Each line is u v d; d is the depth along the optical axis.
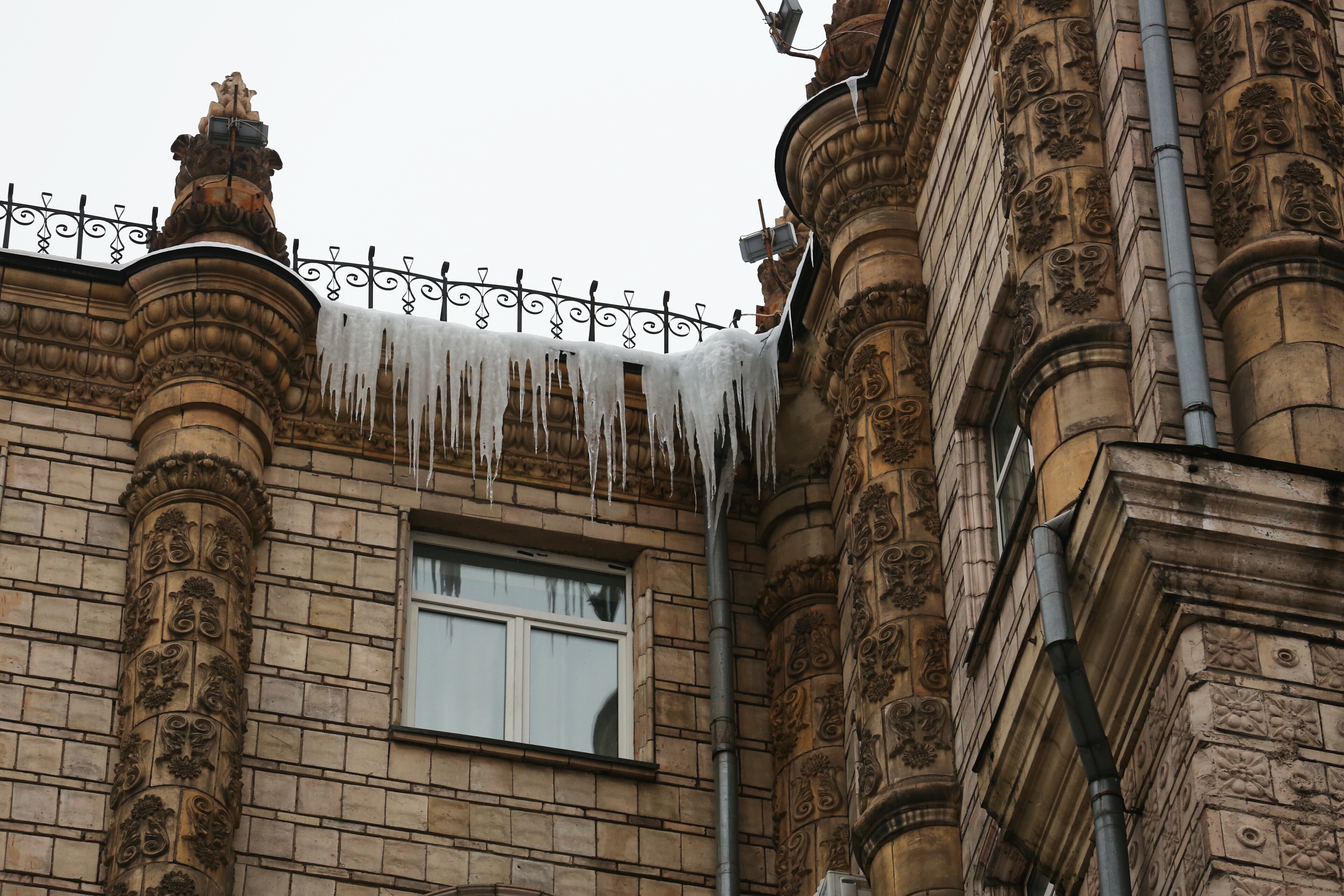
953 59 29.80
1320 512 20.98
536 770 30.58
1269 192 23.47
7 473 30.94
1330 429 22.03
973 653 26.41
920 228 31.00
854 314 30.69
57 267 32.00
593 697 31.97
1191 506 20.89
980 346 28.08
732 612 32.41
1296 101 24.05
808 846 30.14
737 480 33.38
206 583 30.03
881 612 28.72
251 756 29.62
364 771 29.91
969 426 28.72
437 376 32.56
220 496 30.77
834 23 32.78
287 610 30.81
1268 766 20.00
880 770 27.72
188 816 28.30
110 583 30.41
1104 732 21.23
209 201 32.84
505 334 33.00
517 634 32.12
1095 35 26.03
